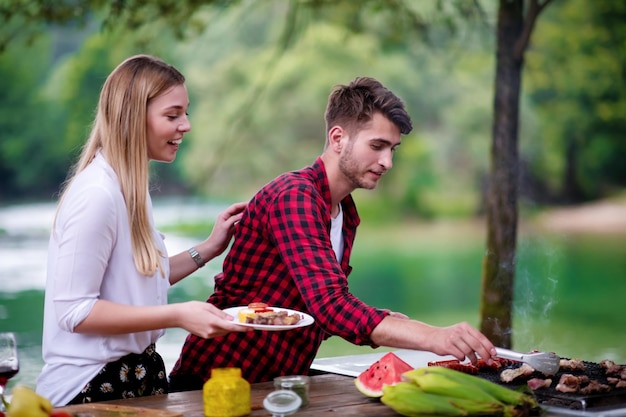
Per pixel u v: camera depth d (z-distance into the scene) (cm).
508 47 530
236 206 284
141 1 634
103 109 235
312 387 238
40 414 183
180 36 668
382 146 252
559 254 1543
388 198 2191
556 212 1997
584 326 931
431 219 2172
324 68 2028
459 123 2073
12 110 2189
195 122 2125
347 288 232
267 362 262
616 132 2000
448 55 1861
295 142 2119
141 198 233
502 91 527
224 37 2056
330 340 888
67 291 220
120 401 219
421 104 2059
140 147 233
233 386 203
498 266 514
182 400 220
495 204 517
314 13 883
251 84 2069
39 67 2170
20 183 2217
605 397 214
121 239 229
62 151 2205
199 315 216
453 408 197
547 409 210
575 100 1956
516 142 526
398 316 232
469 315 1163
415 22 742
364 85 254
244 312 221
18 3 625
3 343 210
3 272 1145
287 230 239
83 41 2141
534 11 526
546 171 2017
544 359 220
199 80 2092
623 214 1973
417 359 290
